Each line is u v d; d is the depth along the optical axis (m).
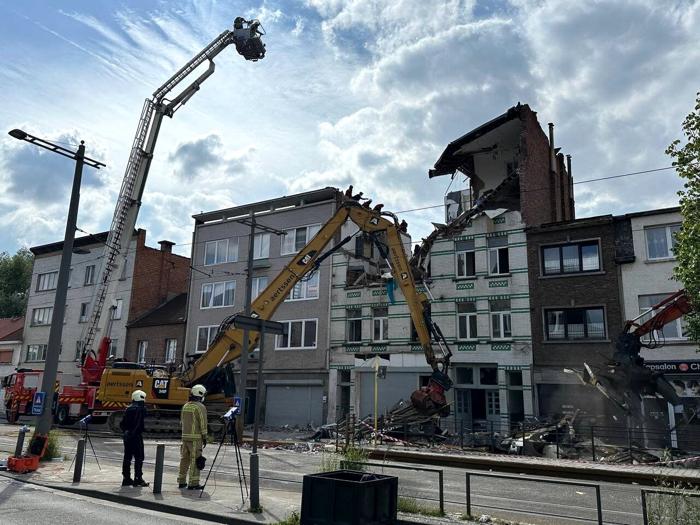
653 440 20.72
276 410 32.72
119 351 40.81
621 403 20.62
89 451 17.59
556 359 25.30
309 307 33.12
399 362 29.14
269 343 33.88
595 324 24.98
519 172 28.94
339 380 31.14
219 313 37.03
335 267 32.84
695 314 16.31
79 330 44.31
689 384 22.00
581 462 16.91
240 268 37.03
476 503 10.62
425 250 30.22
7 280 65.94
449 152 35.19
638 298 24.11
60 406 26.95
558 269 26.25
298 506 9.47
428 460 17.42
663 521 6.97
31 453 13.62
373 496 7.44
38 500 9.89
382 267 32.75
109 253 27.61
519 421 24.75
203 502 9.67
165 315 40.75
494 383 27.02
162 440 23.09
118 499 10.12
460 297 28.25
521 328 26.34
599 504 7.99
